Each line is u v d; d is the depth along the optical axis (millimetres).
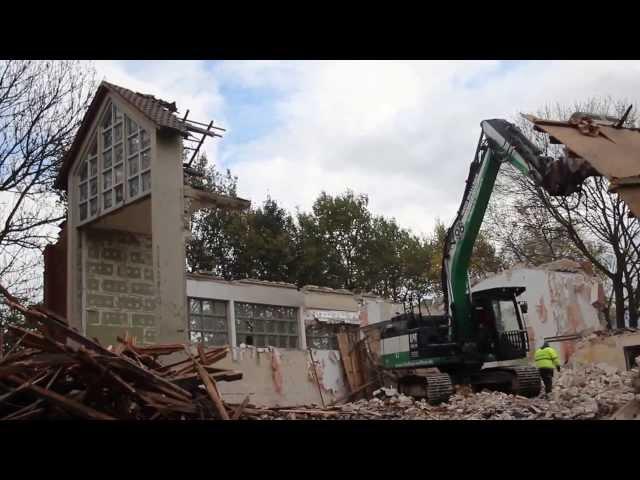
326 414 11562
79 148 19609
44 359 8008
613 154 7488
